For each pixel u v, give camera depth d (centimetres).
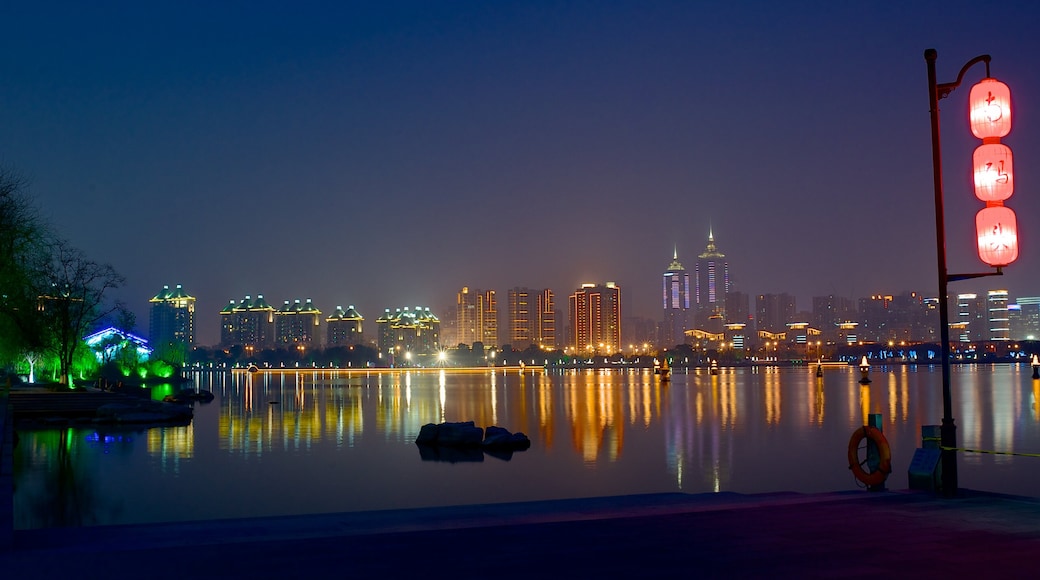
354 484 3925
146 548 1391
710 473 4256
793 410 9181
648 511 1745
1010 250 1950
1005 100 1967
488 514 1742
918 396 12262
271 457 4922
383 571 1238
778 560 1304
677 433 6450
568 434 6419
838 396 12444
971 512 1697
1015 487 3609
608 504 1869
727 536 1477
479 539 1459
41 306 7981
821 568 1255
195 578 1196
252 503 3400
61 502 3344
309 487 3825
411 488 3822
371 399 12594
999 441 5825
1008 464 4359
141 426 6950
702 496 1997
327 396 13738
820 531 1517
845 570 1245
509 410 9575
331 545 1414
